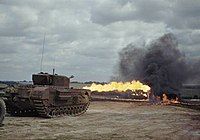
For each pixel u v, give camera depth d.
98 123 21.50
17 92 23.55
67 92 25.48
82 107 28.72
